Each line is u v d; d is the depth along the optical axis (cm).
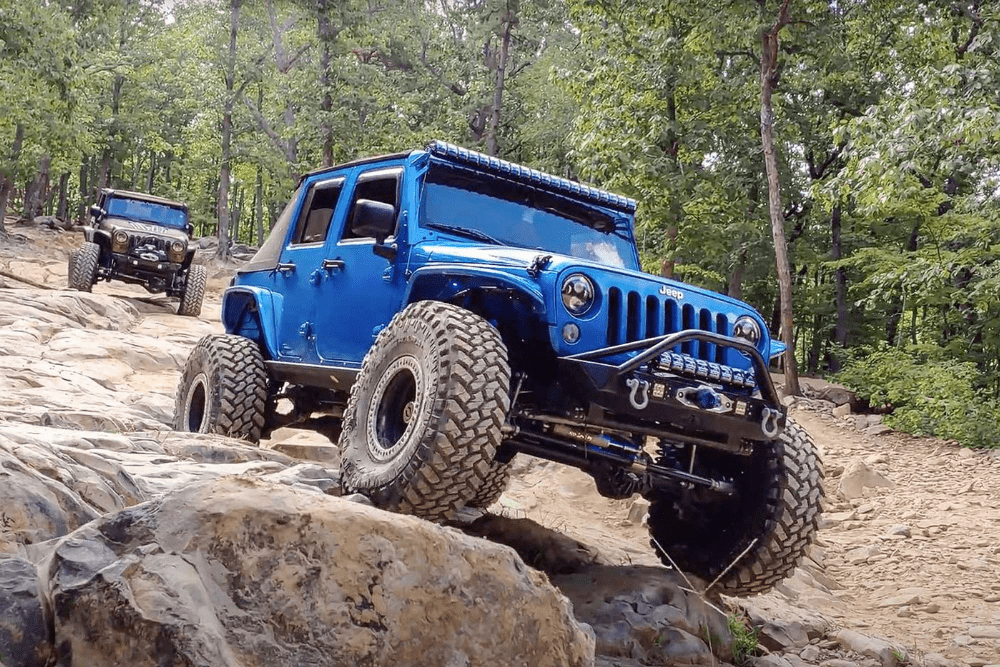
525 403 440
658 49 2159
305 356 576
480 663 248
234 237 6512
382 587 237
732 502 492
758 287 2998
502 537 567
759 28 1948
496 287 431
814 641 571
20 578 218
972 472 1302
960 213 1942
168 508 235
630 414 407
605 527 826
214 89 4331
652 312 438
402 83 4428
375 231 489
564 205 561
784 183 2473
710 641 467
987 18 1767
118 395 922
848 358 2084
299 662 221
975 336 2278
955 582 808
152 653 206
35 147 3822
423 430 382
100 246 2064
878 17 2142
